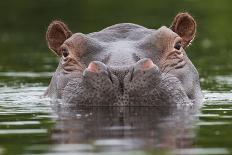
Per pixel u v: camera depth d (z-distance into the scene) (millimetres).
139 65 13844
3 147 10492
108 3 53719
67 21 44562
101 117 13266
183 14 17062
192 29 17094
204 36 38531
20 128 12398
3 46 35344
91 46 15602
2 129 12336
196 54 30984
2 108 15469
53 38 17344
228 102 16344
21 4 53781
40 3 53656
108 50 15336
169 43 15711
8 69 26250
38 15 49594
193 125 12398
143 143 10508
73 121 12945
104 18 45438
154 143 10523
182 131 11695
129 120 12859
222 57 29703
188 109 14594
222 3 50938
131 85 13836
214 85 21188
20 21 47438
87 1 54250
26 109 15211
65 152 9914
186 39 17109
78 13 49469
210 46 34188
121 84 13977
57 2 54438
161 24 39562
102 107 14133
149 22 40938
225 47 33625
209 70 25500
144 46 15555
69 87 15180
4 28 44438
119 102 13977
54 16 48719
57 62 28562
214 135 11320
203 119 13195
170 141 10719
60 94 15891
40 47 34781
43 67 26859
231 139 10961
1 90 19969
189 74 16094
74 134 11500
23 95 18484
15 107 15648
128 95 13906
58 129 12078
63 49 15953
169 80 14695
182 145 10414
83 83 14242
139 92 13852
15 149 10305
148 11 48719
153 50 15531
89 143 10602
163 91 14234
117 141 10719
